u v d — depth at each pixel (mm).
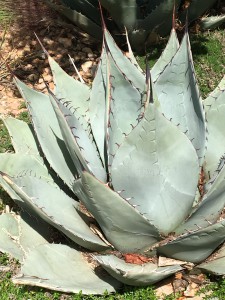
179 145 748
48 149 895
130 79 898
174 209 793
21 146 979
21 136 987
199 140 830
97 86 885
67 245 886
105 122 861
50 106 933
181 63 828
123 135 830
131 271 774
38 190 853
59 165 896
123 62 890
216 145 875
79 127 847
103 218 779
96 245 835
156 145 740
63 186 942
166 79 845
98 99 892
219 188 751
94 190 732
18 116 1241
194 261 833
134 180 774
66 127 770
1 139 1166
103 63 877
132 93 822
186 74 828
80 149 773
